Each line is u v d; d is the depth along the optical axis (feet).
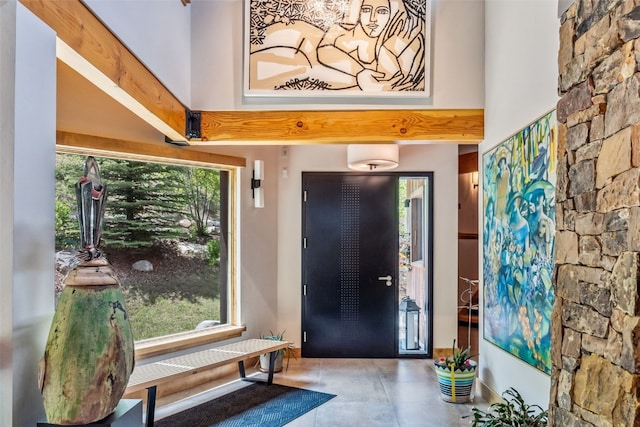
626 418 4.78
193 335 13.88
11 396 4.44
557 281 6.50
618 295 5.02
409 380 14.03
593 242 5.60
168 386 12.86
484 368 12.28
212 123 12.15
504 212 10.60
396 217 16.79
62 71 10.61
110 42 7.22
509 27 10.32
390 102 12.16
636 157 4.78
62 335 4.63
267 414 11.34
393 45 12.09
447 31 12.23
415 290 17.07
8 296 4.45
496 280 11.15
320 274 16.75
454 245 16.57
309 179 16.84
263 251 16.22
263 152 16.28
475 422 8.86
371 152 14.55
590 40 5.74
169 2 10.41
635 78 4.84
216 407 11.82
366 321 16.66
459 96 12.17
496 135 11.18
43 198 5.02
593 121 5.67
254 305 15.79
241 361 14.10
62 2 5.65
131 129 12.15
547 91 8.41
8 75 4.52
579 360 5.81
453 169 16.67
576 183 6.06
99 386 4.67
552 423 6.42
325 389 13.21
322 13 12.11
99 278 4.93
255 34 12.10
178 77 11.14
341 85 12.06
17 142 4.60
